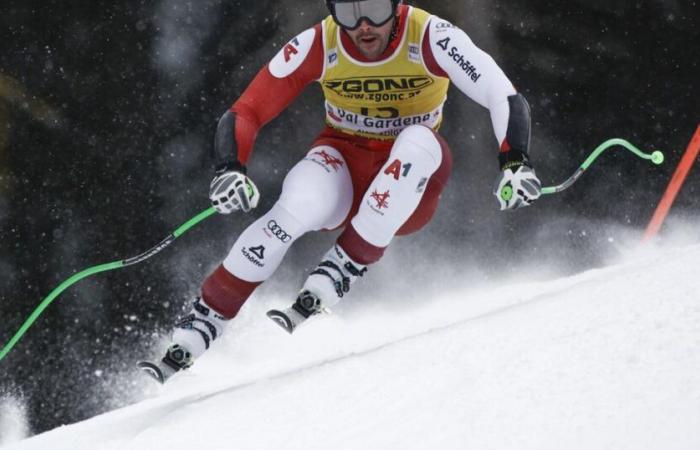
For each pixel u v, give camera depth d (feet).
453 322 44.80
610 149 157.28
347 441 28.78
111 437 38.60
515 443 25.40
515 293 57.77
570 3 154.71
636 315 31.53
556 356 29.91
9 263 147.74
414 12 44.45
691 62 157.17
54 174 151.12
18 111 150.20
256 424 32.86
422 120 46.93
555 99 159.33
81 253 150.00
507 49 158.10
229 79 155.02
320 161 45.62
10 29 148.56
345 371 35.91
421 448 26.73
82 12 149.79
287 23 153.58
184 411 37.78
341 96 46.21
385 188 42.57
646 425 24.20
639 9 155.74
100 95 152.56
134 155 153.48
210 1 150.92
